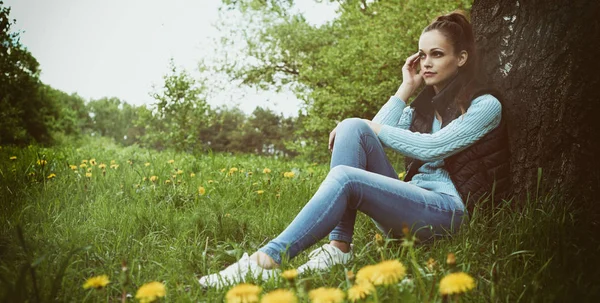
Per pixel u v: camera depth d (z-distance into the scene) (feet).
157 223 8.59
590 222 6.91
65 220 8.36
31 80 55.42
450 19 7.81
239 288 3.79
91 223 8.32
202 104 43.52
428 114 8.08
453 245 6.78
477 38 8.68
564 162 7.43
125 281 4.40
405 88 8.70
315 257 6.72
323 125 36.09
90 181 11.69
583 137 7.32
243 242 7.95
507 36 8.25
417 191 6.99
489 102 7.15
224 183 12.10
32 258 6.50
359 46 33.09
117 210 9.28
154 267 6.70
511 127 7.95
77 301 5.31
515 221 6.85
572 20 7.58
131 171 13.70
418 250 6.56
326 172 15.60
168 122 43.91
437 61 7.64
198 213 8.94
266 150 96.02
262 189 11.57
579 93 7.35
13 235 7.23
